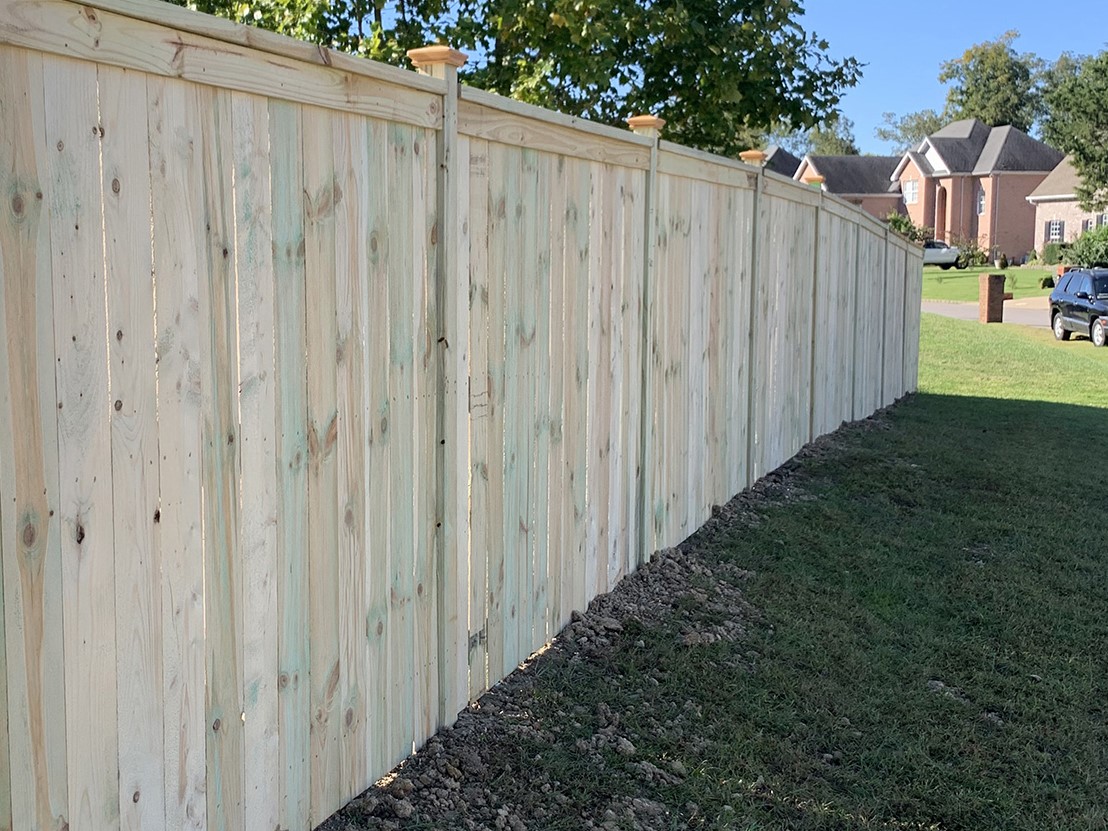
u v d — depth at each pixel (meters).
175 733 2.56
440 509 3.72
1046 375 16.23
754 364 7.59
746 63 9.34
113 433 2.32
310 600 3.05
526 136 4.14
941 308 32.81
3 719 2.10
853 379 11.07
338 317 3.10
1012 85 88.94
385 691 3.47
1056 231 58.44
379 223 3.28
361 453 3.26
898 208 73.06
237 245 2.67
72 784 2.28
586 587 5.07
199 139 2.53
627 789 3.58
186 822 2.62
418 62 3.56
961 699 4.44
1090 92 44.84
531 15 8.18
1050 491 8.09
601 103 9.72
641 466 5.65
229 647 2.73
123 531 2.37
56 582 2.20
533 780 3.58
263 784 2.89
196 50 2.47
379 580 3.39
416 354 3.54
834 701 4.32
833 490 7.89
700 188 6.32
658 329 5.76
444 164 3.58
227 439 2.68
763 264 7.71
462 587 3.92
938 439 10.25
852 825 3.47
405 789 3.42
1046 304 33.72
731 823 3.42
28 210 2.09
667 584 5.56
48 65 2.11
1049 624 5.30
